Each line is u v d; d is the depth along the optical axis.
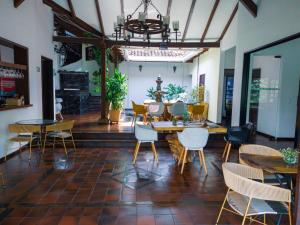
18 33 5.15
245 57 5.86
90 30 8.21
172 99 9.80
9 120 4.90
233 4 6.67
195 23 7.59
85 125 7.29
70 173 4.15
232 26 7.24
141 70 13.00
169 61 12.65
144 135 4.68
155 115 7.46
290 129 6.51
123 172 4.25
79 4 7.13
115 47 8.60
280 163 2.57
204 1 6.76
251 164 2.59
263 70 6.93
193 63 12.16
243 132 4.86
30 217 2.77
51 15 7.11
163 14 7.16
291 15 4.08
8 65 4.78
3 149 4.72
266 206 2.24
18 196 3.28
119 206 3.06
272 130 6.68
